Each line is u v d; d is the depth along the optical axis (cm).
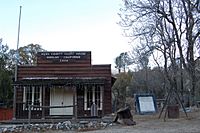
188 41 3150
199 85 3972
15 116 2819
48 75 3027
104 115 2802
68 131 1903
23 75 3030
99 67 3022
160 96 6300
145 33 3180
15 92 2850
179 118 2269
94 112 2827
